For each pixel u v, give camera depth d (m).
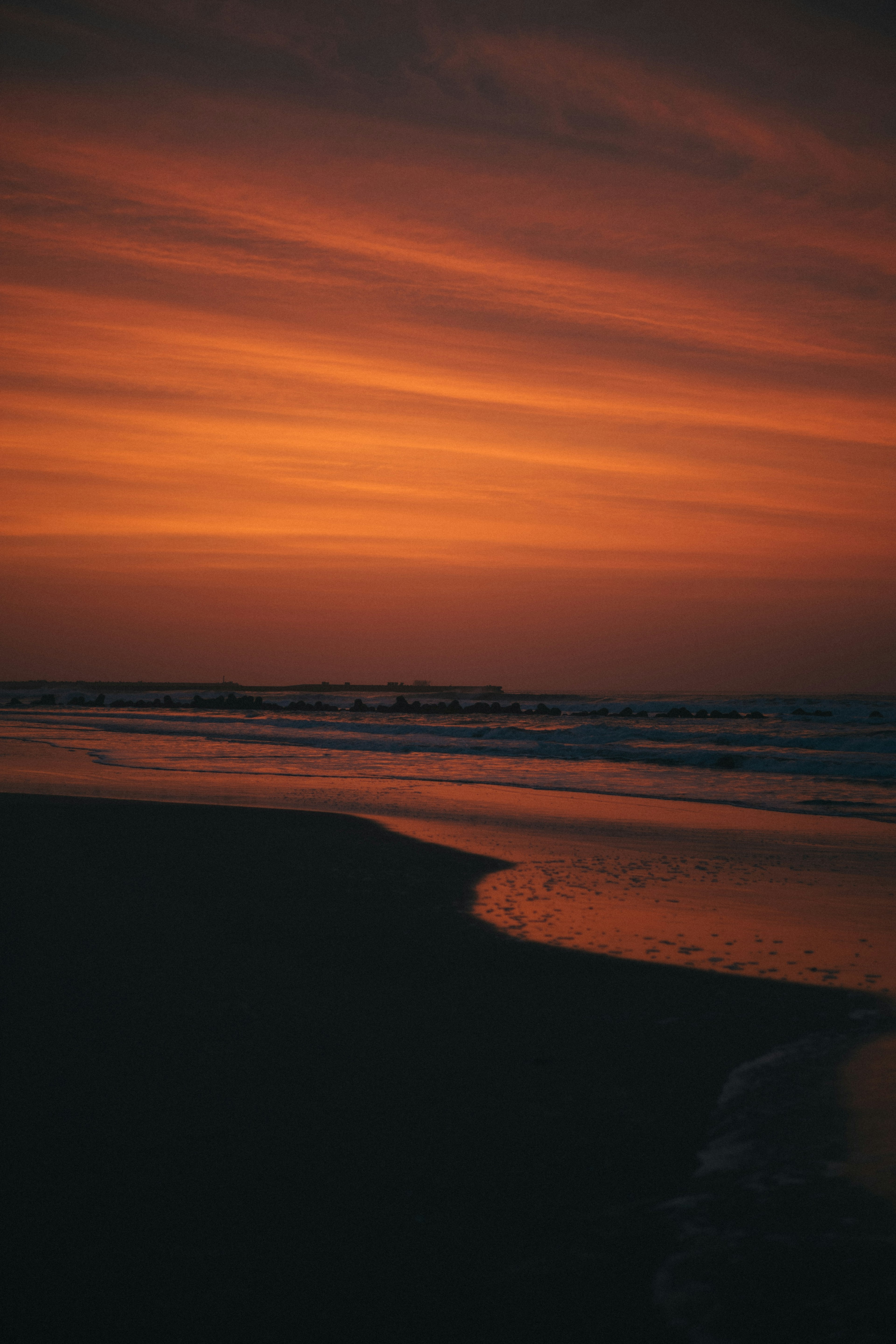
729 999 4.75
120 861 8.05
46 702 69.81
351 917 6.36
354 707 55.94
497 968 5.26
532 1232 2.65
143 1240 2.59
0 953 5.32
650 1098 3.55
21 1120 3.29
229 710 57.09
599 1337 2.23
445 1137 3.21
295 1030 4.24
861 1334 2.21
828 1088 3.63
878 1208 2.75
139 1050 3.96
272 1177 2.93
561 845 9.68
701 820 11.84
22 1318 2.27
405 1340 2.22
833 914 6.65
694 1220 2.71
